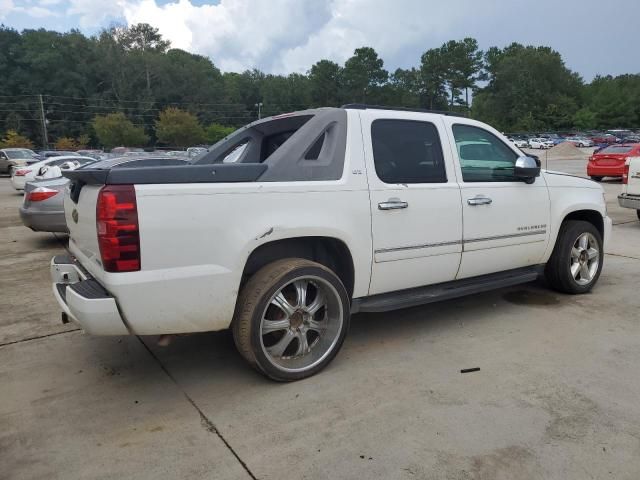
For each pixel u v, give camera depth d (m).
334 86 120.81
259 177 3.30
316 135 3.60
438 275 4.18
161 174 2.95
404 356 3.86
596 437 2.77
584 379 3.43
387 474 2.52
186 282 3.01
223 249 3.11
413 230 3.92
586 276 5.30
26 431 2.95
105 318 2.90
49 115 105.75
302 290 3.47
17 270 6.90
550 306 4.93
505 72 117.06
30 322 4.77
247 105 128.88
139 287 2.89
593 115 109.56
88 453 2.74
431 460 2.61
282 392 3.35
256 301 3.24
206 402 3.24
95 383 3.53
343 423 2.96
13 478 2.55
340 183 3.57
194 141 90.44
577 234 5.11
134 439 2.86
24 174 17.89
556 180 4.98
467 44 123.25
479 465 2.57
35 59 105.19
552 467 2.54
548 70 116.88
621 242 8.14
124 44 116.62
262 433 2.89
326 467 2.58
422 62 126.12
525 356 3.80
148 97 109.31
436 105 126.81
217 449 2.75
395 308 3.91
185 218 2.98
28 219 8.26
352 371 3.62
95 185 3.03
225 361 3.85
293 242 3.66
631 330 4.28
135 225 2.85
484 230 4.36
